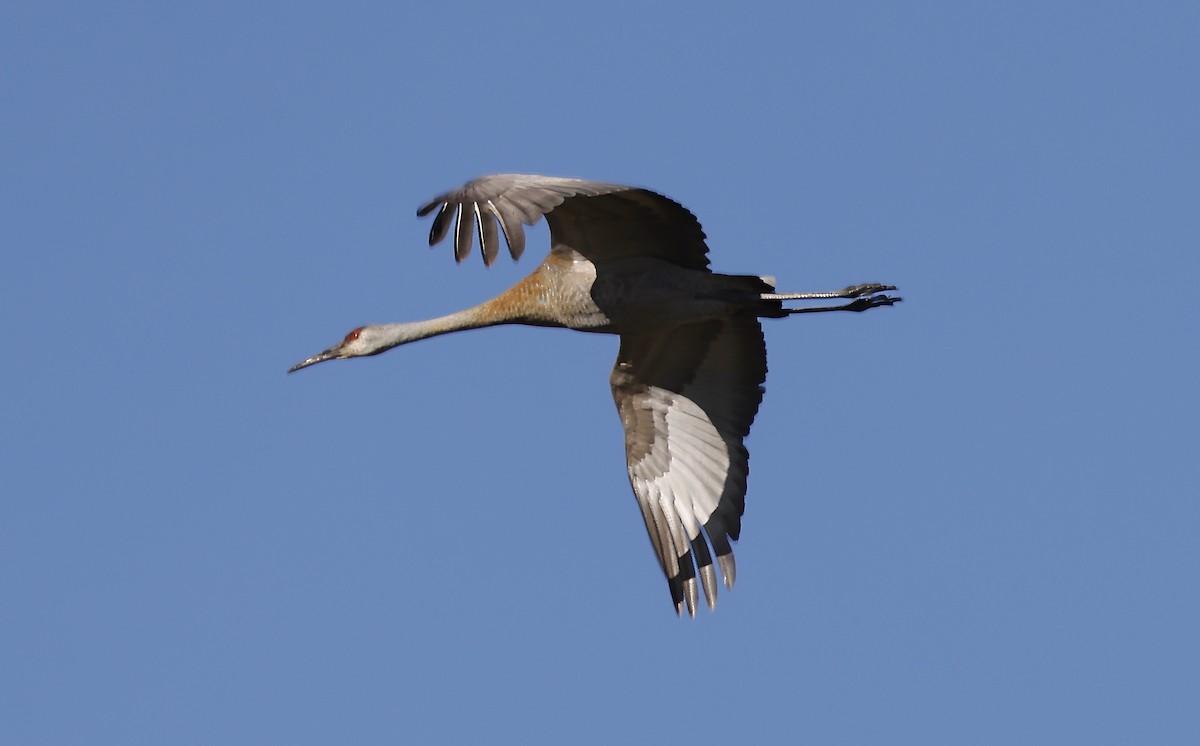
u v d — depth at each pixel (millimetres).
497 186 13516
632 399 17875
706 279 16234
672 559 17484
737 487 17453
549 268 16875
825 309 16375
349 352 19484
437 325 18438
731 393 17609
